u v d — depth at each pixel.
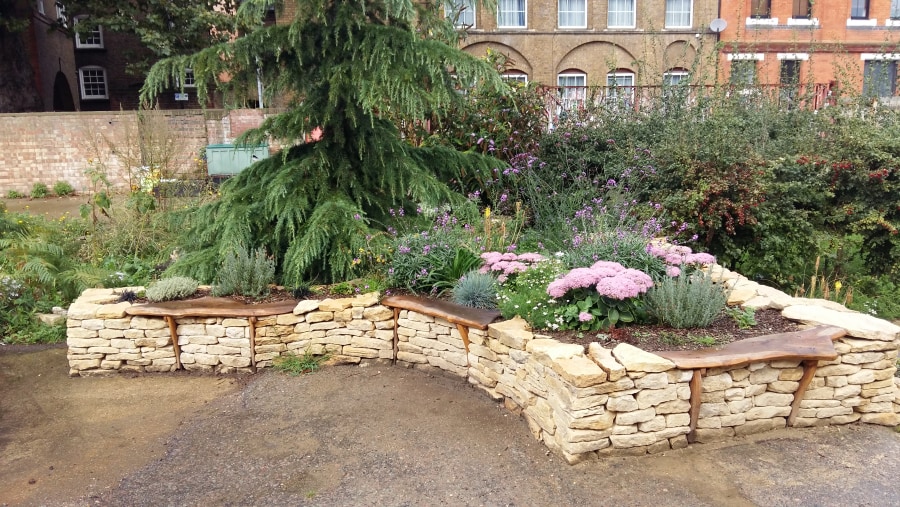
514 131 8.05
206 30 16.75
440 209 6.07
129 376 5.01
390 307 4.96
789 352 3.58
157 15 16.22
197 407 4.40
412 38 5.20
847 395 3.84
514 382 4.09
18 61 16.89
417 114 5.28
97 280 6.49
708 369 3.55
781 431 3.77
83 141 14.39
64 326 6.00
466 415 4.12
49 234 7.61
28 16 17.45
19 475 3.55
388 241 5.43
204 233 5.81
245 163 12.44
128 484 3.43
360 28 5.35
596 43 20.66
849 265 7.32
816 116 8.41
